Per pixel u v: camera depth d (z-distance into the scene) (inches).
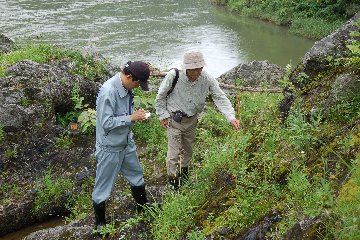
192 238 146.3
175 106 185.8
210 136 257.9
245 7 992.2
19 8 872.3
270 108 237.9
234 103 300.8
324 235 107.7
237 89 341.4
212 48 704.4
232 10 1014.4
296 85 209.9
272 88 346.3
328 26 800.9
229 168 177.3
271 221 130.6
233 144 201.5
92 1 973.8
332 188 127.9
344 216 106.9
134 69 156.5
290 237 115.0
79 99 292.2
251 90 338.6
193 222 162.6
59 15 832.9
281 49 720.3
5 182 244.4
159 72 366.3
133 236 172.6
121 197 213.5
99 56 350.6
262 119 223.8
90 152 272.7
